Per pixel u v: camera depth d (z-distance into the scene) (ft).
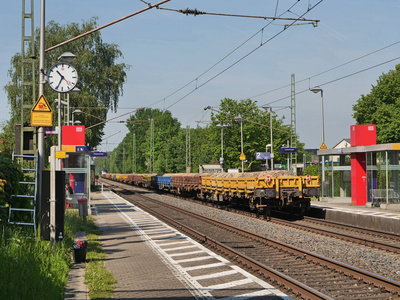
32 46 60.49
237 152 249.55
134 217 78.84
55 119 158.61
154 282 30.86
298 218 78.18
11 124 159.84
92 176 188.55
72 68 52.90
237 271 33.94
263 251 43.80
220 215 83.76
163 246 46.70
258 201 78.43
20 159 58.44
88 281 30.53
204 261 38.11
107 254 42.57
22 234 41.73
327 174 104.78
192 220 74.38
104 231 60.44
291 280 28.99
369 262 38.37
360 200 92.38
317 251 44.19
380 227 61.11
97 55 176.76
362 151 90.07
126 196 151.33
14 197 46.01
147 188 218.59
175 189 151.33
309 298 26.45
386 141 186.09
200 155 292.81
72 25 171.22
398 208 81.15
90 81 171.32
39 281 26.76
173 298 26.81
